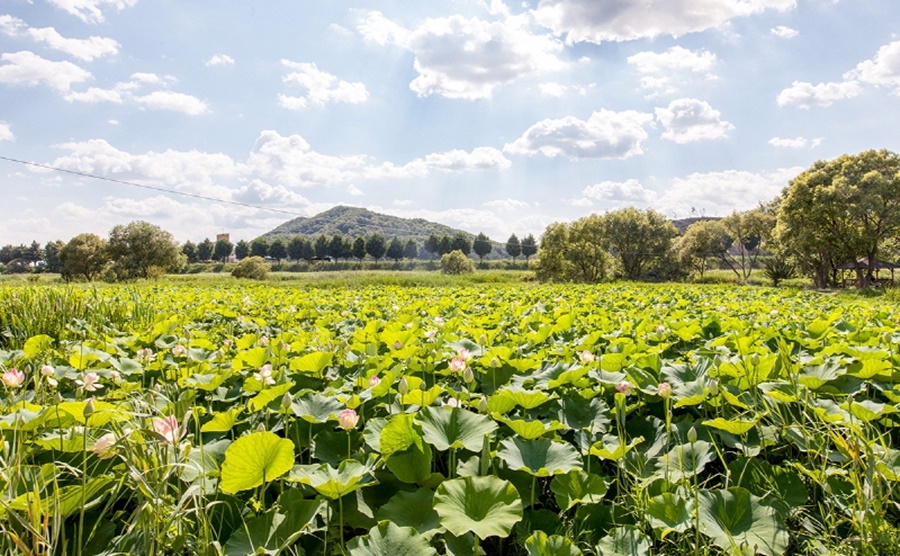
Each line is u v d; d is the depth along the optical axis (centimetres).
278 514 194
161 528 176
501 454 229
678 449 233
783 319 722
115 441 184
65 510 175
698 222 5525
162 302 1057
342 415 225
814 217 3859
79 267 5775
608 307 1030
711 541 198
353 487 197
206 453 238
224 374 352
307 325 733
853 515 197
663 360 404
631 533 192
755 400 288
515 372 376
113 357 430
